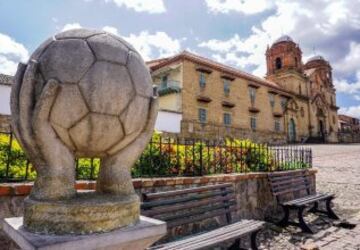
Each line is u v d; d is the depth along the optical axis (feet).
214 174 17.02
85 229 5.84
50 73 6.10
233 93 93.15
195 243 10.34
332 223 18.45
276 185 18.85
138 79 6.80
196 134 79.66
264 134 102.94
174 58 81.05
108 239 5.92
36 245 5.15
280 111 112.68
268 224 17.89
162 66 84.74
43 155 6.17
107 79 6.20
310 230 16.43
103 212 6.04
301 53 133.18
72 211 5.80
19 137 6.36
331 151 77.05
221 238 11.00
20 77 6.53
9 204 9.55
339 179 35.58
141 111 6.87
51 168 6.18
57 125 6.08
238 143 21.54
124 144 6.88
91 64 6.17
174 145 16.44
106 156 6.95
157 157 15.07
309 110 131.44
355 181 33.96
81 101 6.04
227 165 18.84
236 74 93.15
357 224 18.19
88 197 6.40
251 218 18.49
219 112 87.56
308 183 23.20
